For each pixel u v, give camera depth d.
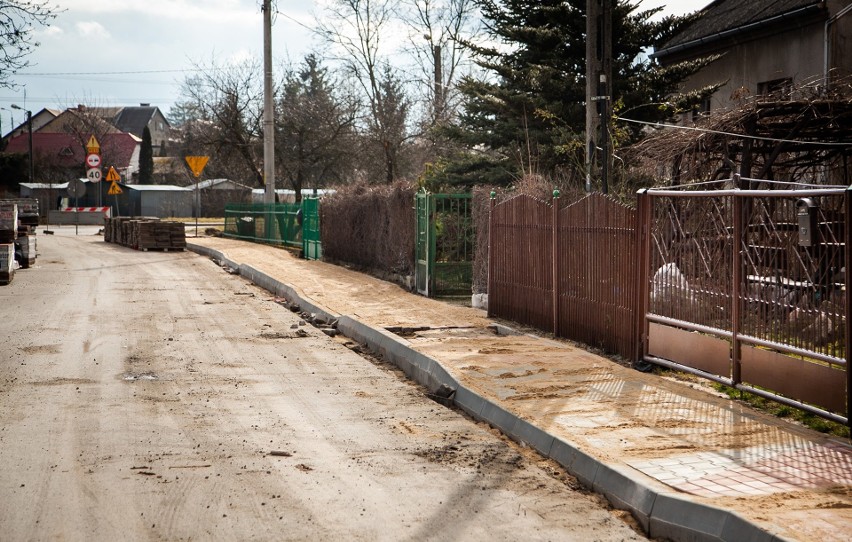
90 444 6.86
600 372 9.25
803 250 7.32
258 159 43.12
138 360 10.52
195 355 10.95
